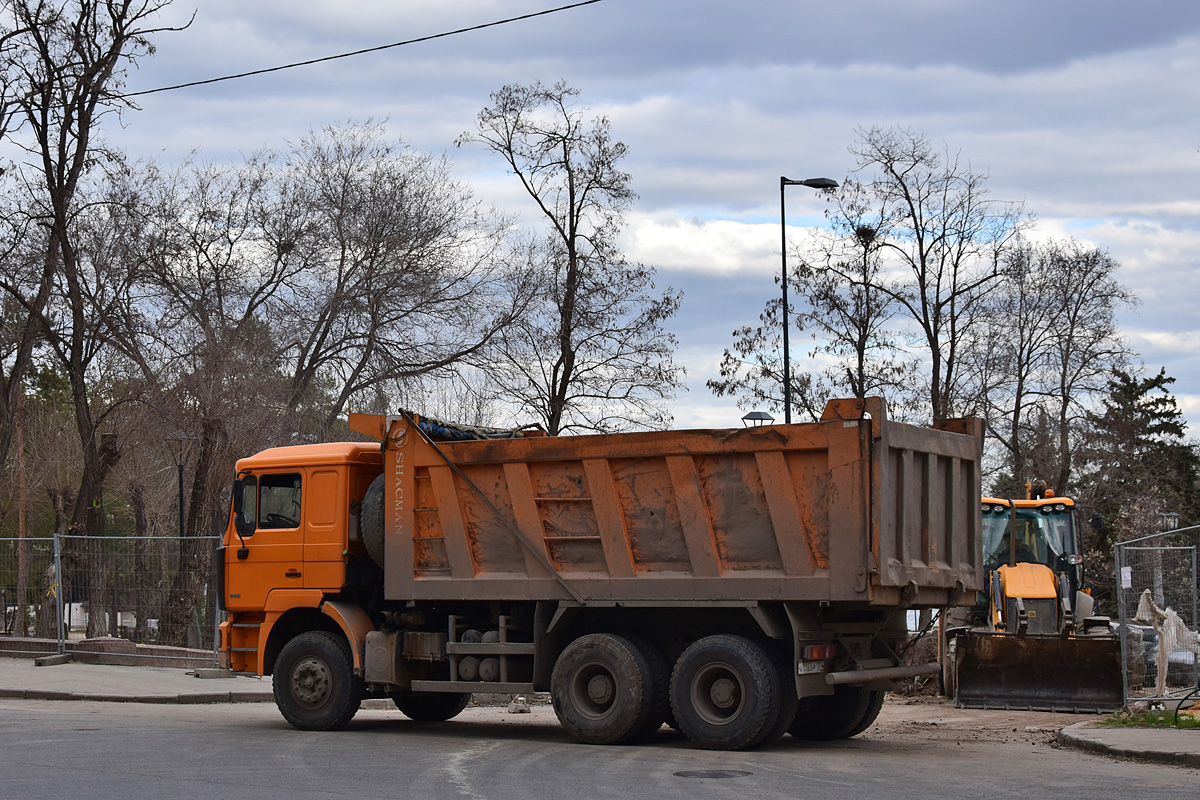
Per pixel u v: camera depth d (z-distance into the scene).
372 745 11.71
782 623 11.33
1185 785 9.03
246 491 14.25
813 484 11.10
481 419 34.69
